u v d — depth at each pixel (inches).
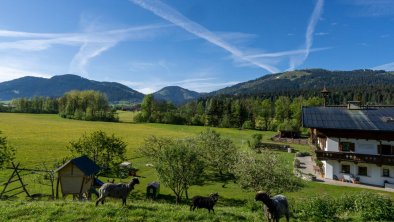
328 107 2153.1
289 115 6353.3
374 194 757.9
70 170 1058.1
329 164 1974.7
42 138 3742.6
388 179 1795.0
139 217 552.7
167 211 605.3
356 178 1871.3
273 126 6122.1
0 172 1915.6
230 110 6707.7
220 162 2106.3
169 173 1362.0
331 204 717.9
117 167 1777.8
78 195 1136.8
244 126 6299.2
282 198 543.8
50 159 2463.1
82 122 6505.9
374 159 1780.3
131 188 629.6
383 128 1765.5
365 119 1898.4
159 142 2124.8
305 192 1635.1
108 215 561.6
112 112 7623.0
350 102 2079.2
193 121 6914.4
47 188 1568.7
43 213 565.3
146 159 2783.0
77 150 1690.5
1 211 570.9
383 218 669.3
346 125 1868.8
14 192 1465.3
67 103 7588.6
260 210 684.7
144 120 7219.5
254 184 1306.6
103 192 619.5
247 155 1505.9
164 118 7135.8
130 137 4443.9
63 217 544.7
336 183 1859.0
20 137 3725.4
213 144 2166.6
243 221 583.8
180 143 1496.1
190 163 1376.7
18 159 2388.0
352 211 734.5
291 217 681.6
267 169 1302.9
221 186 1877.5
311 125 1914.4
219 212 657.0
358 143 1877.5
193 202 655.1
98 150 1686.8
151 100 7377.0
